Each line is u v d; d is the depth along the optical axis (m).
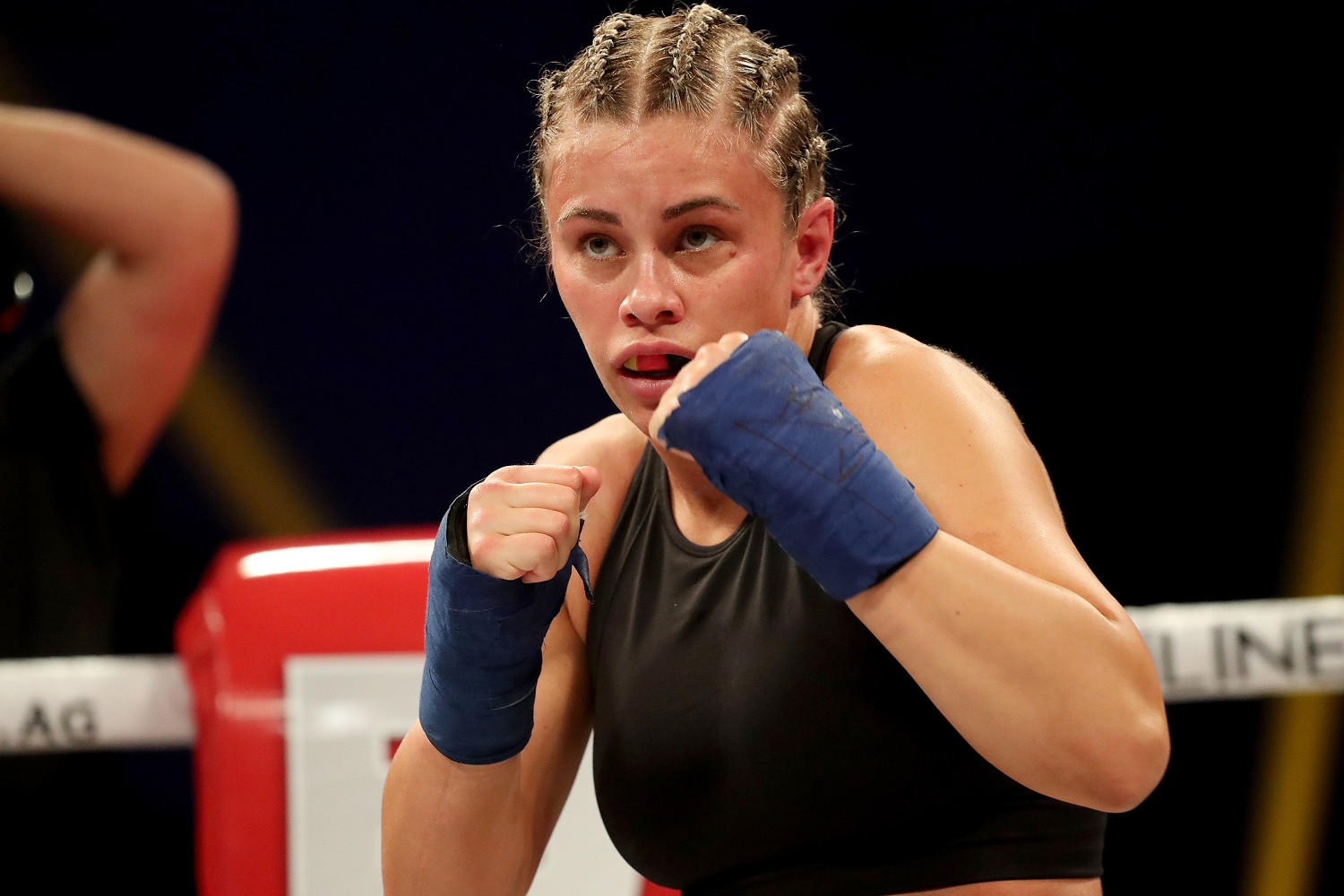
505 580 2.95
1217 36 8.63
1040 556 2.80
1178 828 8.29
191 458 9.13
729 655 3.17
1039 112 8.83
